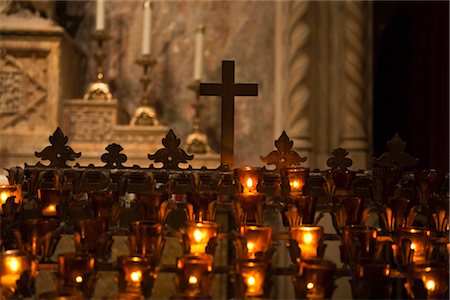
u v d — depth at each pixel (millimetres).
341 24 3264
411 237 1151
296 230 1135
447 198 1290
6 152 3170
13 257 1004
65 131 3332
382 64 4113
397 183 1439
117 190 1376
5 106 3213
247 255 1099
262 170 1416
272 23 3729
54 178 1392
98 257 1125
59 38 3209
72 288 1007
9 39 3191
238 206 1233
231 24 3787
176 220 1486
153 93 3828
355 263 1026
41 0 3262
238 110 3744
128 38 3834
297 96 3240
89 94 3377
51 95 3229
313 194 1485
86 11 3820
